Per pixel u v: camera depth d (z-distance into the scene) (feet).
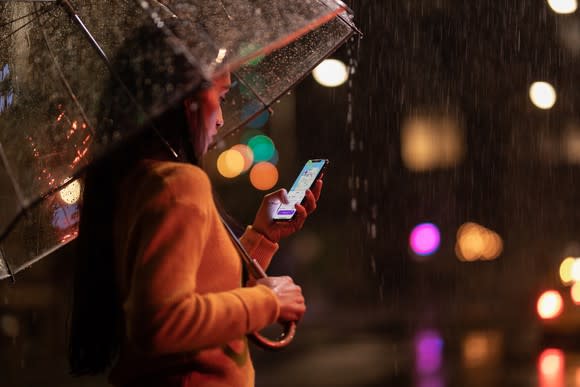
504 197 98.78
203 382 9.40
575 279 58.18
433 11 97.81
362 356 51.67
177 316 8.45
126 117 8.83
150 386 9.43
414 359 49.06
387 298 90.74
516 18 99.60
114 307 9.91
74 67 9.69
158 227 8.64
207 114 9.93
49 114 9.72
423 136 98.94
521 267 86.58
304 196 12.09
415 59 98.37
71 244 67.21
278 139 96.07
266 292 9.41
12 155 9.47
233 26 9.48
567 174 98.37
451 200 97.91
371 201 98.02
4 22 10.52
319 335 65.87
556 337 50.14
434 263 90.17
